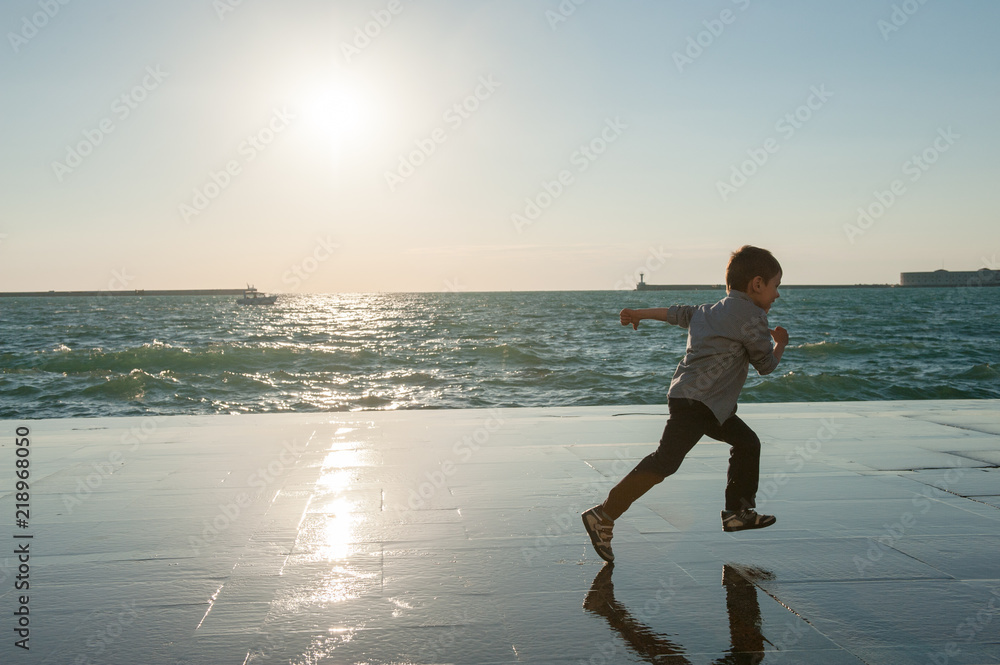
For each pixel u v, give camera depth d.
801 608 2.77
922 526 3.86
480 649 2.43
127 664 2.32
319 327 54.41
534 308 100.62
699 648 2.44
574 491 4.68
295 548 3.55
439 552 3.48
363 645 2.46
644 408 8.74
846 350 29.38
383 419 7.96
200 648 2.44
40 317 76.25
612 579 3.10
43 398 19.02
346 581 3.09
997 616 2.69
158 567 3.29
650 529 3.83
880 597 2.88
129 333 47.59
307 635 2.55
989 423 7.41
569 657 2.37
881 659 2.35
